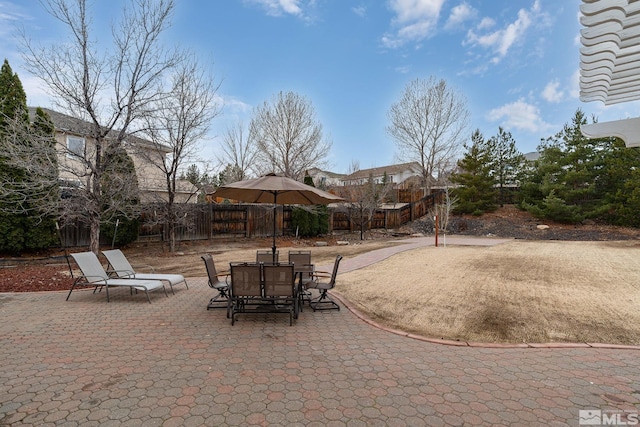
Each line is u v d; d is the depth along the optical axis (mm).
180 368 3477
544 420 2631
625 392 3064
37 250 11383
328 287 5719
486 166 22547
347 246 15156
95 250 9719
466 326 4879
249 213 17281
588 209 18422
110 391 2996
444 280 7602
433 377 3350
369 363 3670
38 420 2551
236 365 3572
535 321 5004
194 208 15031
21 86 10516
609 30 2352
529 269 8703
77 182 9914
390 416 2676
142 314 5355
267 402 2859
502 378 3332
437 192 26453
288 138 26234
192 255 12414
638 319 5031
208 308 5660
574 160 18750
